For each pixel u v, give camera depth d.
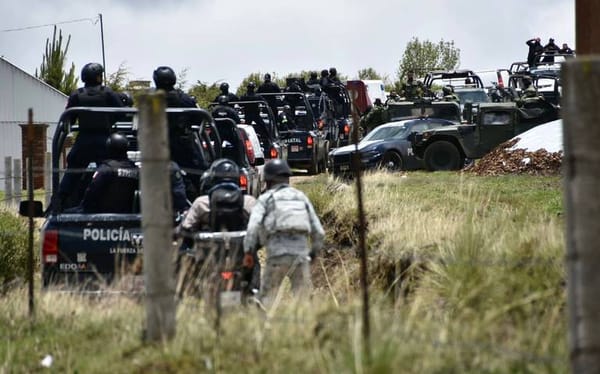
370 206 45.22
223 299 26.52
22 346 24.23
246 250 29.09
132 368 20.75
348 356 18.67
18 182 59.69
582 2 29.73
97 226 32.16
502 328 21.09
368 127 107.19
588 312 15.75
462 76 122.12
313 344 20.16
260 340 20.69
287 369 19.38
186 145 38.12
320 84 114.25
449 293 24.94
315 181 57.62
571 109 15.83
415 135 83.06
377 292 30.02
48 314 26.70
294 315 21.83
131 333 23.19
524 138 72.25
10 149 104.19
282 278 29.02
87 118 36.38
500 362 18.73
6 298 29.77
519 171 68.69
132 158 41.16
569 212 15.95
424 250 31.62
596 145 15.75
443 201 44.94
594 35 29.66
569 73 15.85
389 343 18.75
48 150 87.69
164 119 21.56
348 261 38.50
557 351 19.23
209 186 32.62
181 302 25.30
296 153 96.25
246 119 83.81
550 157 68.38
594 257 15.75
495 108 82.50
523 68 119.56
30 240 27.03
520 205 40.66
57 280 32.09
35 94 114.56
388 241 35.38
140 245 32.06
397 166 83.81
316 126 99.81
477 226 29.86
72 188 36.38
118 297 28.48
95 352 22.83
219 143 37.75
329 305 22.64
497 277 24.03
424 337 19.67
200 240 29.58
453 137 82.88
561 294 22.80
